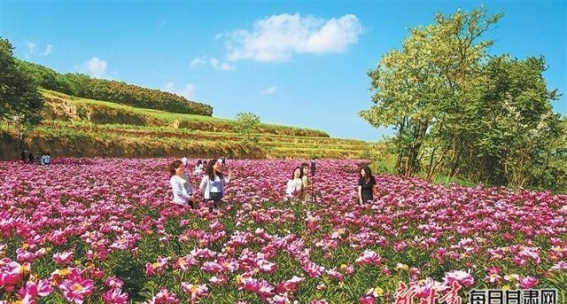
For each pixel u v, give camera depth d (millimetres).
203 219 10766
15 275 4344
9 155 44562
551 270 5848
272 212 11328
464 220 10641
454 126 29141
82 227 7895
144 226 8938
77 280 4480
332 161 53594
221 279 5359
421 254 7516
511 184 27234
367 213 12422
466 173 31906
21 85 42281
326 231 9867
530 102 27672
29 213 10781
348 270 6156
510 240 8977
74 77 126562
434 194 16938
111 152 52750
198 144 62625
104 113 85250
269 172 32188
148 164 38469
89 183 19922
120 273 6848
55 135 49188
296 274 6293
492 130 28375
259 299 5125
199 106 152625
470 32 32875
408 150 34312
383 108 35188
